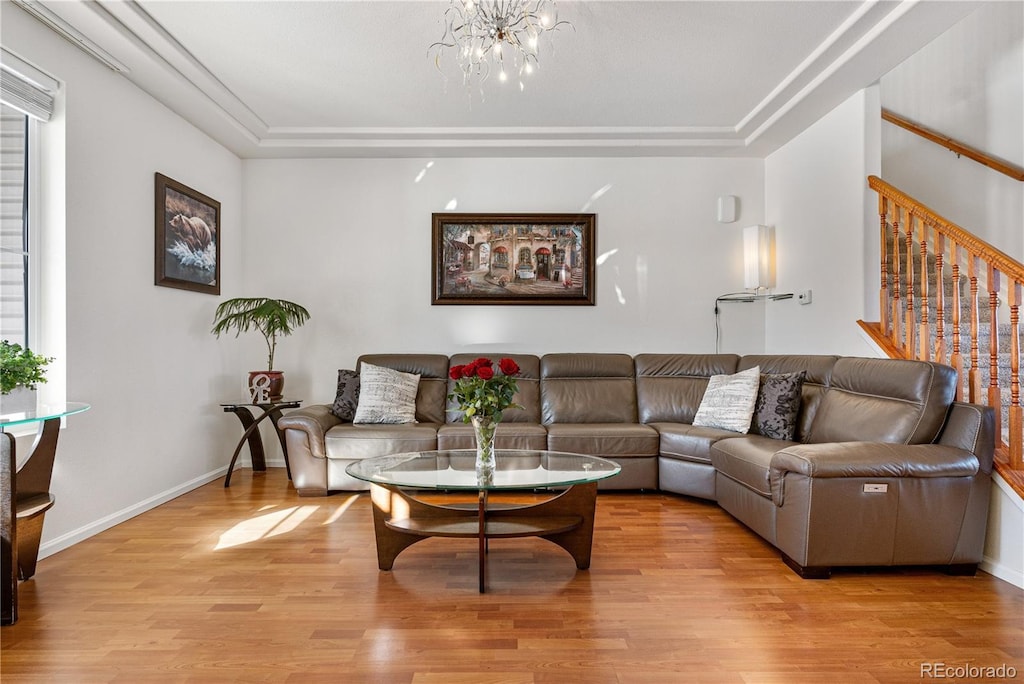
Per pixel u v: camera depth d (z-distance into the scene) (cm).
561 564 268
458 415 440
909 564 253
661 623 210
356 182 497
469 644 194
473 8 278
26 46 266
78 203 297
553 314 498
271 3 280
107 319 319
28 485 237
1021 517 244
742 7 285
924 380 273
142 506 349
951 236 294
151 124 362
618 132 449
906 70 472
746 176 500
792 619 213
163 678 174
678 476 386
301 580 247
